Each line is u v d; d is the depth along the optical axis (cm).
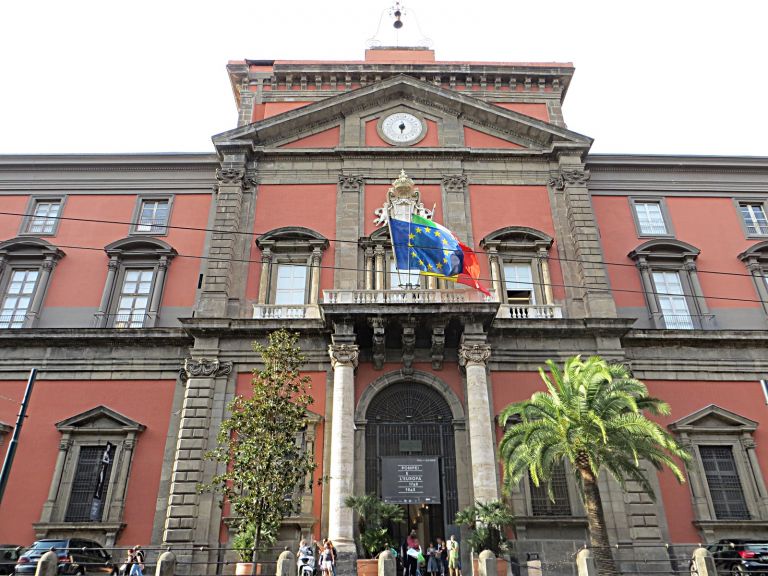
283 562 1434
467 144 2720
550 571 1855
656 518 1980
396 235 2283
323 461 2053
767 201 2703
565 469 2067
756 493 2069
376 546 1770
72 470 2080
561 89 2923
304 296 2378
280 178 2608
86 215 2597
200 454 2031
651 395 2216
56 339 2247
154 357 2247
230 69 2925
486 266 2434
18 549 1866
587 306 2325
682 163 2725
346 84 2916
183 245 2525
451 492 2056
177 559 1884
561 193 2600
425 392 2206
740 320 2425
